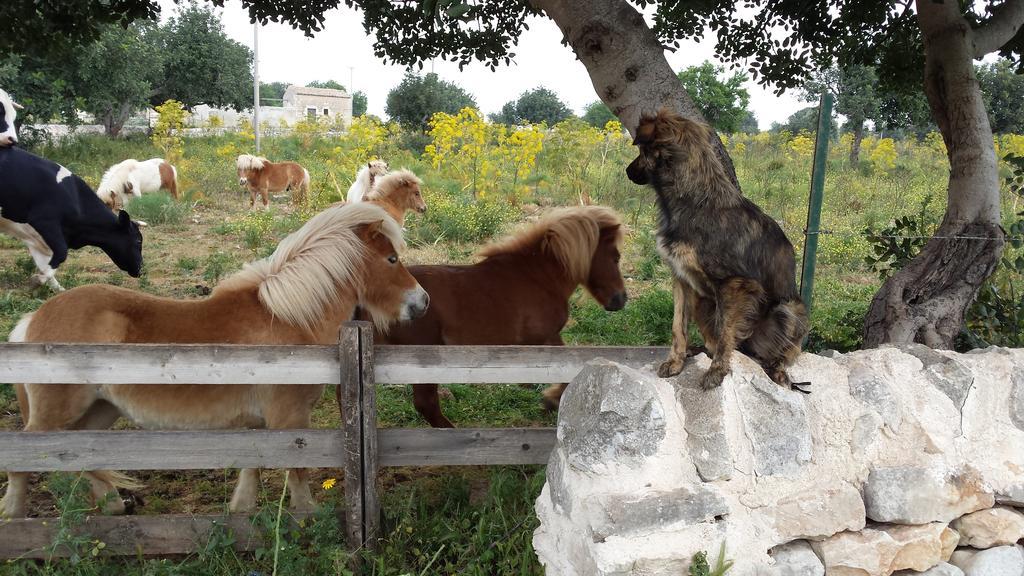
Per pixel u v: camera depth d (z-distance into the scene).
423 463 3.85
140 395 3.89
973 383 3.36
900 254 6.05
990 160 5.09
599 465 3.00
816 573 3.07
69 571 3.52
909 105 8.81
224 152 24.67
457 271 5.30
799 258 11.52
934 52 5.22
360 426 3.61
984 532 3.22
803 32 7.09
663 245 3.26
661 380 3.21
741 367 3.14
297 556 3.55
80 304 3.86
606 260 5.79
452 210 13.66
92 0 7.02
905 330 5.04
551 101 53.81
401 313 4.62
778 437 3.08
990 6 6.23
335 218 4.40
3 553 3.61
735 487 3.02
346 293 4.41
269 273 4.24
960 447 3.26
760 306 3.24
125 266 8.83
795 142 25.02
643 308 8.26
